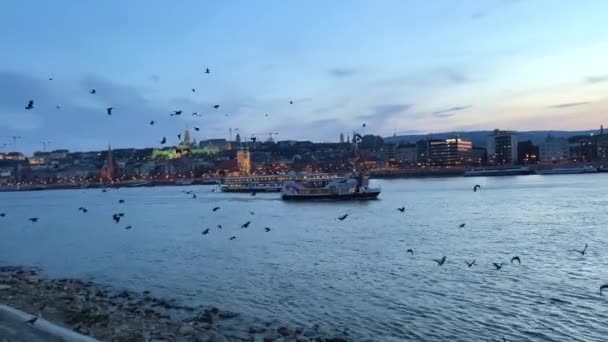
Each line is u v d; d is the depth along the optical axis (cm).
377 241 6131
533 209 10150
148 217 11675
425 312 3048
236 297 3534
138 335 2238
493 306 3136
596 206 10475
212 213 12025
